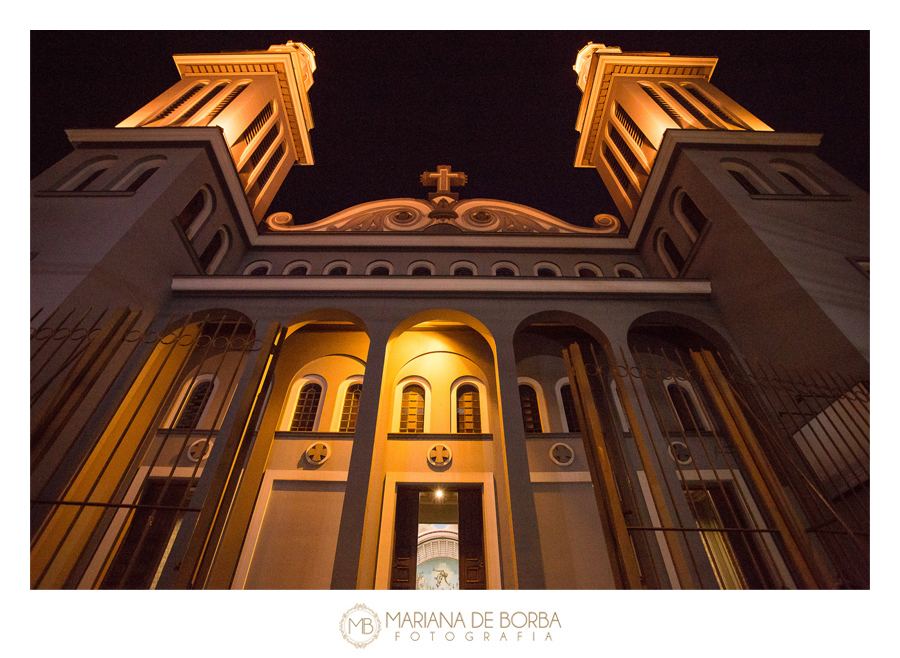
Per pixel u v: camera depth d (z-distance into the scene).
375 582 7.71
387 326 9.41
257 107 14.37
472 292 10.02
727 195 10.05
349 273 12.90
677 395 10.41
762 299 8.82
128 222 8.99
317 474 9.08
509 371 8.66
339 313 9.79
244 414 6.96
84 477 7.96
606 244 13.73
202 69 15.59
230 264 12.66
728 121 13.38
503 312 9.73
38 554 6.80
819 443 7.05
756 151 11.59
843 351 7.19
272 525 8.51
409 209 15.48
